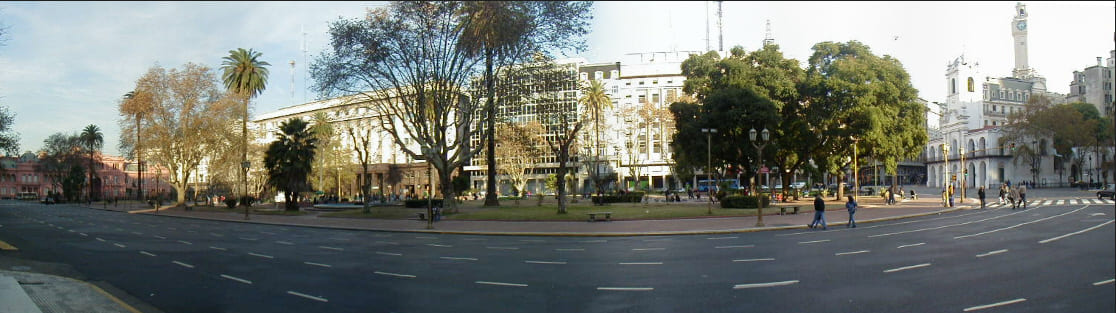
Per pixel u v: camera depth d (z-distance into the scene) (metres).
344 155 81.75
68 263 15.93
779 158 51.59
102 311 9.68
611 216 33.22
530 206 45.44
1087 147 65.88
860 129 46.06
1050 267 12.77
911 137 50.53
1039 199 50.06
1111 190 49.56
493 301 10.18
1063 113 65.75
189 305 10.10
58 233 27.64
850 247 17.72
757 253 16.64
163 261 16.25
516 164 76.56
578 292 10.92
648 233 24.27
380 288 11.55
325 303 10.14
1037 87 109.19
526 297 10.52
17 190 130.88
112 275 13.62
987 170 88.31
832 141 48.62
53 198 97.25
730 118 41.22
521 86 37.66
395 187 106.00
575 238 23.73
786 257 15.52
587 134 72.38
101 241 23.05
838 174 54.56
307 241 22.89
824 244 18.84
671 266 14.18
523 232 25.56
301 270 14.20
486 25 30.97
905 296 9.99
